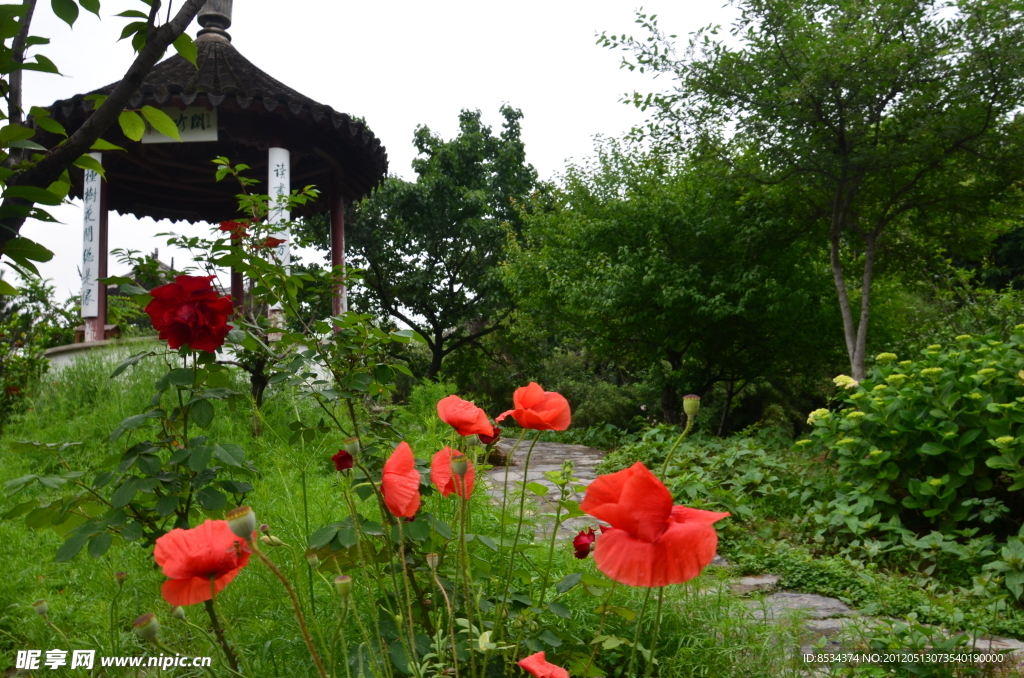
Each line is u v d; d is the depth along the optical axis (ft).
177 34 5.17
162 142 26.45
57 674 7.07
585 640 7.77
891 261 34.86
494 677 5.94
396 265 65.36
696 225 36.27
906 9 25.08
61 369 22.18
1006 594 11.48
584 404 63.62
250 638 7.37
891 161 26.45
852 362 29.25
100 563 9.51
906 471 16.25
